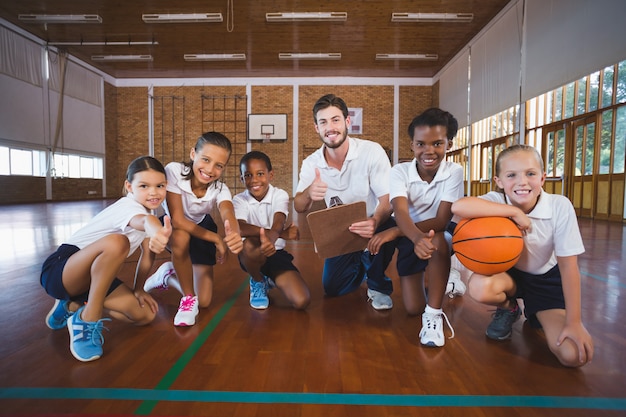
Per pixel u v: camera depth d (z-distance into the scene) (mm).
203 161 1715
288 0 8445
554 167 7848
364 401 1026
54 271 1378
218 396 1049
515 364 1268
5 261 2953
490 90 9461
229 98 13711
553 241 1323
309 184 2064
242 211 1996
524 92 7973
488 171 9875
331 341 1464
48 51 10922
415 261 1742
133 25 9664
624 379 1158
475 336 1528
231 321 1702
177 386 1104
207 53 11578
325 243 1705
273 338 1492
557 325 1297
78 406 997
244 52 11438
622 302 1932
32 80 10367
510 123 8734
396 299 2092
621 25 5488
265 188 2035
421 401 1027
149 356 1316
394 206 1717
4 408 985
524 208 1343
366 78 13492
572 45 6508
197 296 1898
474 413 971
